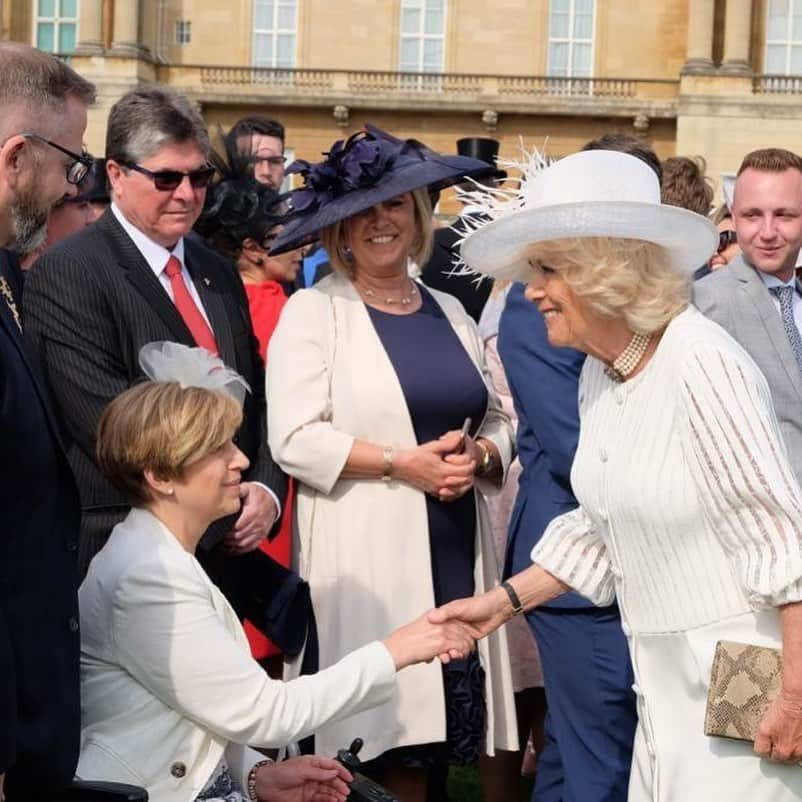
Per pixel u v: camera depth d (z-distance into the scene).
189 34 41.22
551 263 4.23
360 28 41.16
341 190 5.89
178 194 5.96
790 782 4.10
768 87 39.22
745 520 3.92
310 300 5.98
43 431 4.02
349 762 4.87
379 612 5.71
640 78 40.66
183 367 4.74
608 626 5.67
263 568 5.70
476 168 5.98
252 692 4.43
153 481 4.58
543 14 40.94
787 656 3.91
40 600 3.96
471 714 5.78
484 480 6.14
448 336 6.09
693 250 4.18
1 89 3.89
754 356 6.36
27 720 3.93
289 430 5.76
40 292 5.70
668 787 4.23
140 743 4.43
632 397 4.23
